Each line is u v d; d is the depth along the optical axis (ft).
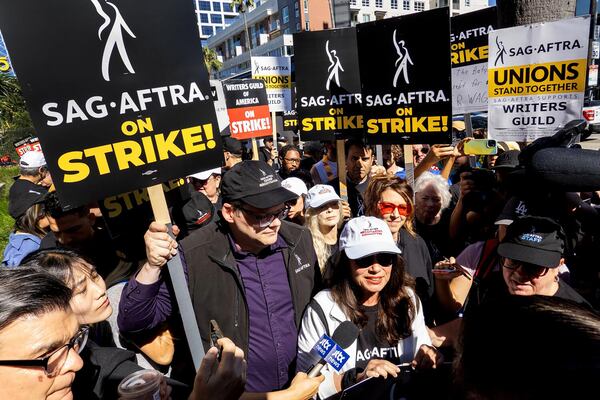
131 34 4.83
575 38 8.42
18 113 41.09
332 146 14.92
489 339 1.82
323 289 6.19
